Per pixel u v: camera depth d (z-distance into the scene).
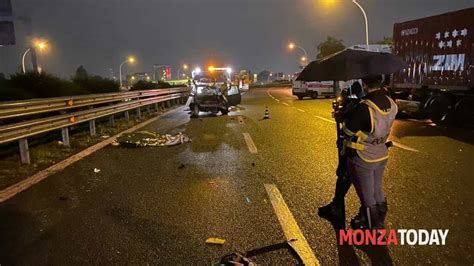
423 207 4.87
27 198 5.46
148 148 9.26
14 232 4.29
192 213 4.77
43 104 8.14
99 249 3.84
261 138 10.66
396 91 16.56
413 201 5.10
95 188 5.90
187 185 5.99
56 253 3.78
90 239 4.07
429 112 13.50
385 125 3.68
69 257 3.69
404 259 3.56
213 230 4.25
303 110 20.45
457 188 5.63
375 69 3.62
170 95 24.25
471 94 12.11
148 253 3.73
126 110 14.89
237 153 8.50
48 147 9.09
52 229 4.36
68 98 9.25
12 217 4.74
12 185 6.11
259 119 15.94
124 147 9.42
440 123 13.16
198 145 9.62
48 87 13.23
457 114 12.62
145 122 15.18
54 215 4.79
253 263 3.44
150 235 4.14
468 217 4.52
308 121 14.98
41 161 7.79
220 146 9.45
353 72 3.72
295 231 4.18
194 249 3.80
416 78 15.24
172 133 11.83
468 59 12.16
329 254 3.66
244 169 7.00
